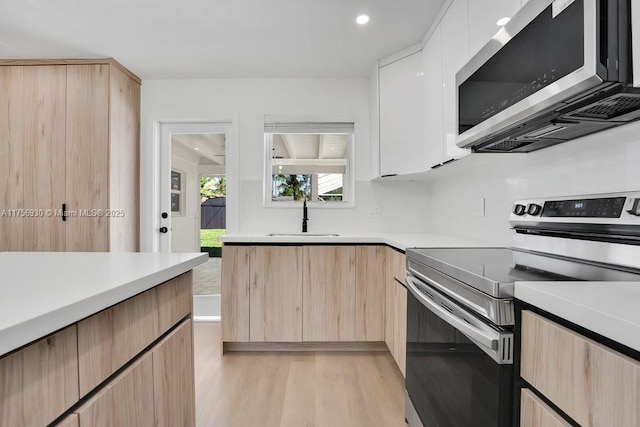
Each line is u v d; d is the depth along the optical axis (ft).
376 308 7.87
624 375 1.68
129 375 2.68
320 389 6.37
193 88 9.89
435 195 9.48
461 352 3.44
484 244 6.25
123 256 3.94
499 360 2.64
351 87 9.83
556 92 2.94
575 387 2.00
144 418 2.90
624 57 2.54
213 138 10.19
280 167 10.18
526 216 4.83
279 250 7.89
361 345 8.13
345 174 10.19
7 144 8.63
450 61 5.98
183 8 6.57
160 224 10.21
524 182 5.52
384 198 9.86
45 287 2.37
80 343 2.18
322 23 7.05
